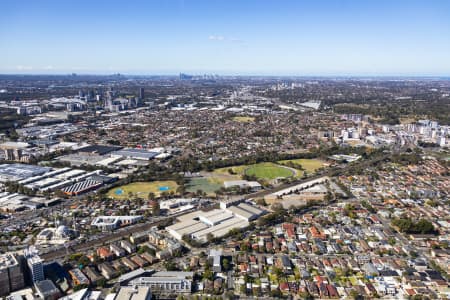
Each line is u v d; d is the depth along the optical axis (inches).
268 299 7322.8
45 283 7352.4
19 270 7367.1
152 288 7549.2
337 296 7342.5
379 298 7347.4
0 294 7170.3
